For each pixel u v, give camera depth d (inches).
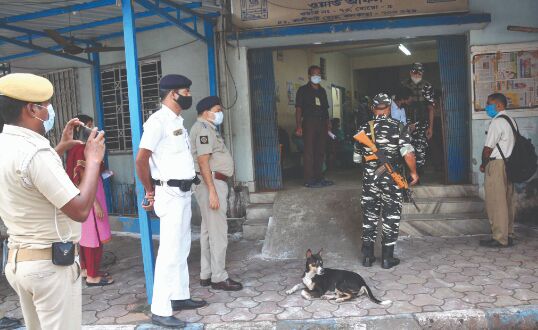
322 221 221.0
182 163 140.8
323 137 267.3
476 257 186.2
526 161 196.1
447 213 229.8
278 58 319.3
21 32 232.2
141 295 168.6
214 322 140.0
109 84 295.6
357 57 474.0
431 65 501.0
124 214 280.1
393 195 176.7
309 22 234.1
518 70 233.0
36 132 84.0
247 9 237.3
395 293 154.0
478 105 236.8
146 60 277.4
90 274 180.2
